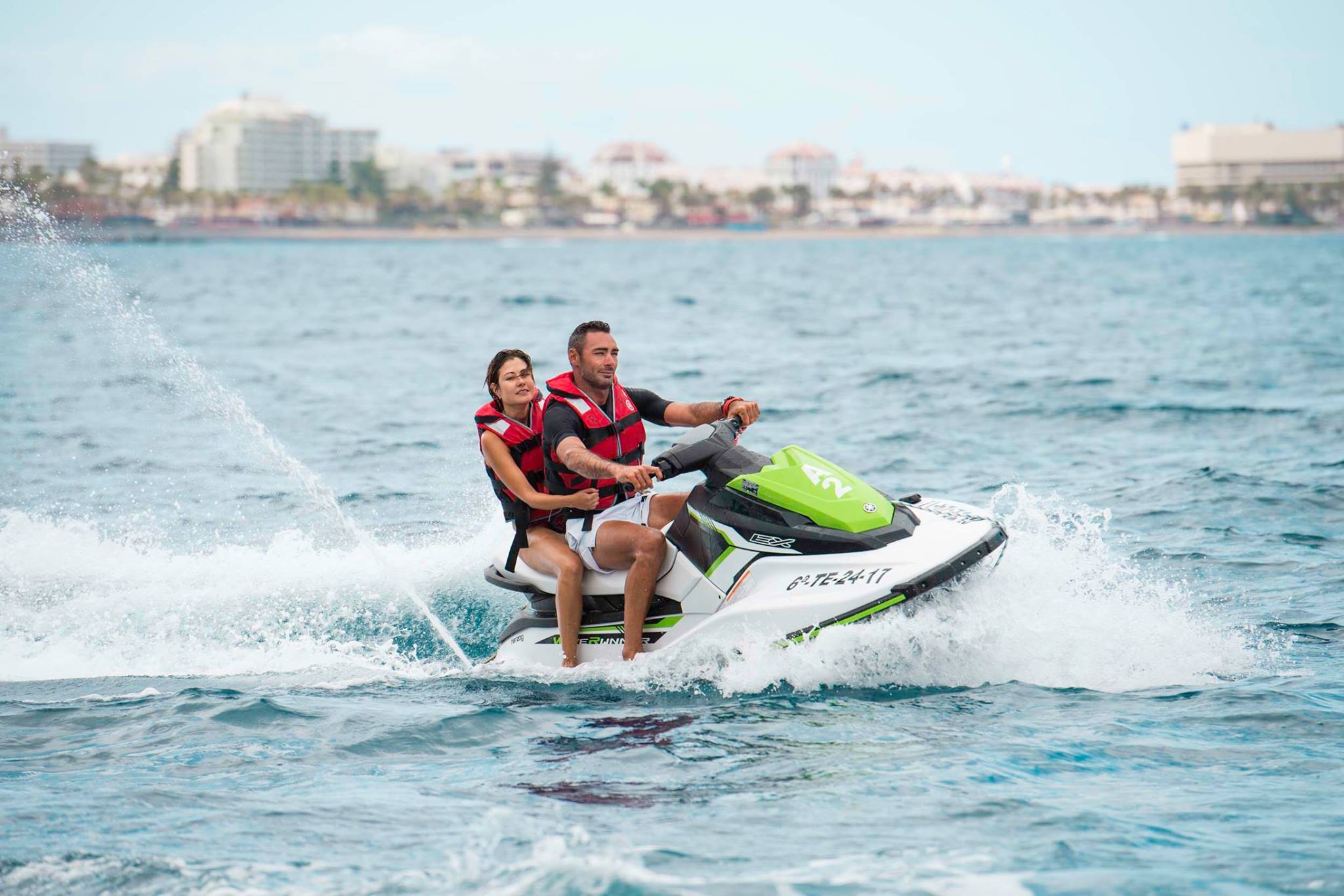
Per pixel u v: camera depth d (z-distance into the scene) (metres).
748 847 8.95
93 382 44.59
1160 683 12.76
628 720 12.21
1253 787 9.90
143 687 13.99
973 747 10.95
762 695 12.78
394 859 8.91
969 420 33.66
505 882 8.47
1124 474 25.56
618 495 14.99
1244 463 26.19
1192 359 47.75
